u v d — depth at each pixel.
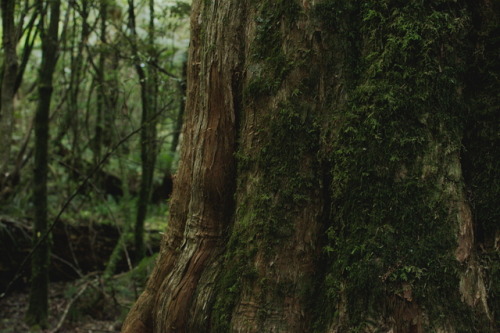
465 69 1.64
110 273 5.82
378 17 1.62
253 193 1.73
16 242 6.08
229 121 1.86
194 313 1.80
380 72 1.58
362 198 1.55
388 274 1.47
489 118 1.63
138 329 2.04
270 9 1.76
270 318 1.62
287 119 1.68
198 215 1.91
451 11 1.60
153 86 5.67
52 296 6.01
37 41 7.81
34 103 8.53
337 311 1.54
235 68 1.85
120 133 6.94
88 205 7.61
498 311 1.54
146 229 7.33
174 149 6.98
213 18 1.91
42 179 5.10
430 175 1.52
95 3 5.90
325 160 1.66
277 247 1.65
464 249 1.50
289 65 1.69
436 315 1.44
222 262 1.82
